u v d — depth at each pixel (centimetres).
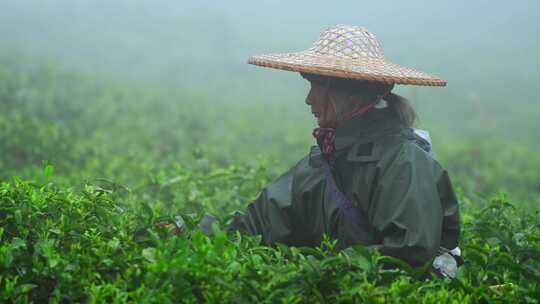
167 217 395
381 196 371
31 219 363
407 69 399
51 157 1039
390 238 363
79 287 320
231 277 313
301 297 318
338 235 400
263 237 437
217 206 598
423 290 338
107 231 369
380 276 331
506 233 432
